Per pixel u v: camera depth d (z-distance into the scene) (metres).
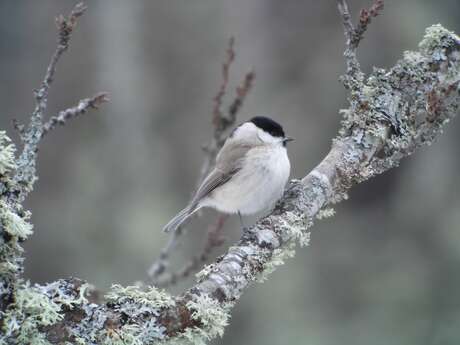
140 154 16.33
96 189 15.45
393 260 14.01
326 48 17.16
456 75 5.38
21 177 4.07
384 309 12.62
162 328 3.79
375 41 16.25
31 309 3.64
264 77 16.94
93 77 17.47
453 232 14.14
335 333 12.24
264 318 12.84
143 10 18.03
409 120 5.36
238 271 4.32
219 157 7.54
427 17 16.16
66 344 3.67
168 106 17.36
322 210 5.18
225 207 7.43
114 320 3.76
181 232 7.55
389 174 16.20
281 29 17.56
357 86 5.41
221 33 17.81
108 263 13.89
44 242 14.48
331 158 5.25
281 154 7.27
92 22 17.86
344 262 14.16
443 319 11.89
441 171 15.68
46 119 17.09
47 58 17.84
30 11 18.17
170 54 17.80
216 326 3.89
